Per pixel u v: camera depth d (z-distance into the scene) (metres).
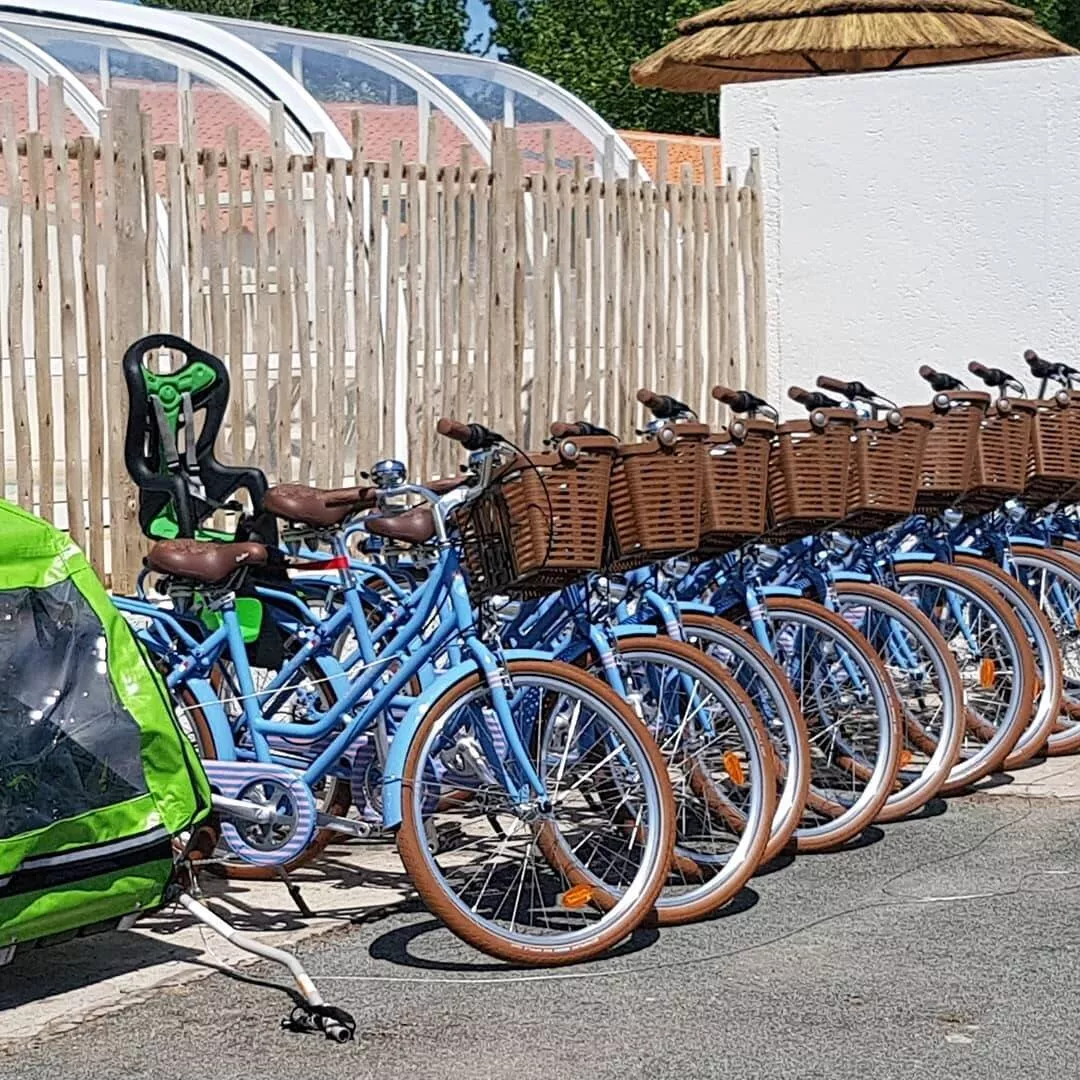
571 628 4.95
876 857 5.46
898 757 5.55
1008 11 12.92
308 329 7.65
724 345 9.77
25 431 6.81
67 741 4.14
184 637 4.88
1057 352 9.41
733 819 5.16
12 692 4.11
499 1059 3.93
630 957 4.58
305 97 9.82
